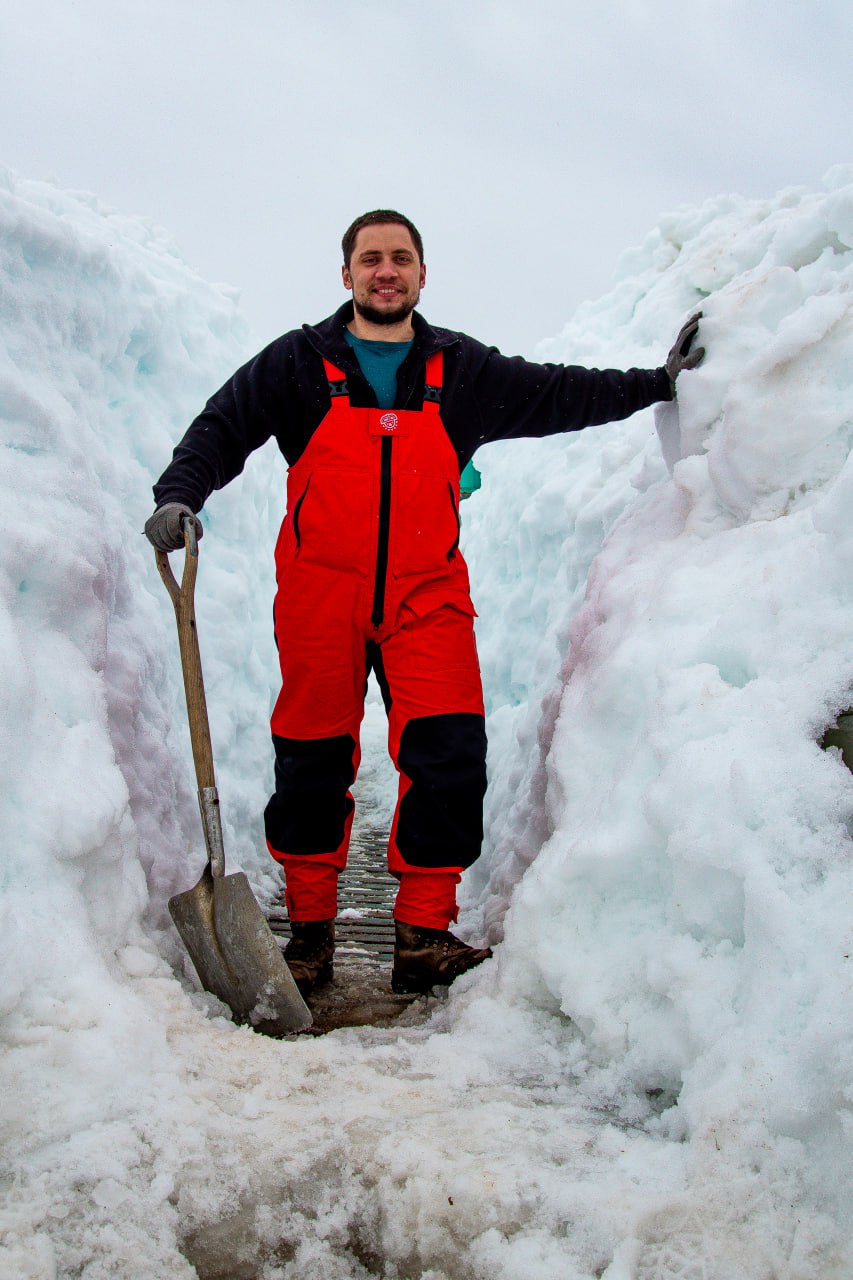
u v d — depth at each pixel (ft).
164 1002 7.07
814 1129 5.00
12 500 8.29
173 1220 5.23
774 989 5.42
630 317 19.86
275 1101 6.13
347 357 8.71
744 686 6.81
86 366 11.49
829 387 7.95
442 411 8.84
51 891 6.72
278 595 9.14
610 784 7.44
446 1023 7.76
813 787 5.85
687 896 6.20
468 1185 5.20
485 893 12.94
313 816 9.29
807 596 6.71
